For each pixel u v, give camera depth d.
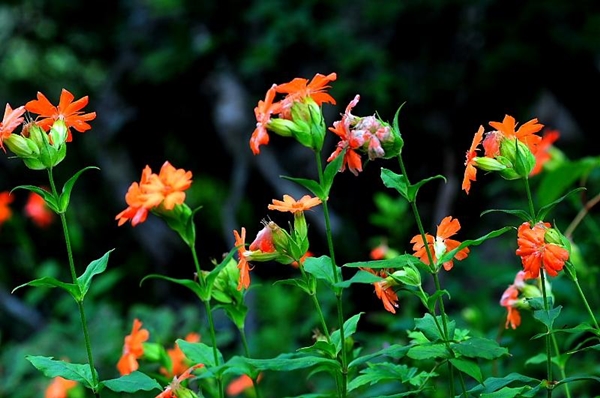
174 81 10.77
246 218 10.91
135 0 11.18
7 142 2.69
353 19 9.51
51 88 12.72
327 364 2.75
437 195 9.64
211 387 3.25
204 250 11.27
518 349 4.62
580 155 9.10
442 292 2.63
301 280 2.79
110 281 6.88
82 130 2.85
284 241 2.77
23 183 11.68
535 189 6.84
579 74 8.70
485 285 6.55
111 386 2.76
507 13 8.62
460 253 2.72
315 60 9.35
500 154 2.69
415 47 9.38
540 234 2.60
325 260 2.70
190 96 10.93
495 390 2.82
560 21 8.42
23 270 11.05
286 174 10.34
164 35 10.72
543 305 2.76
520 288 3.23
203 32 10.12
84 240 11.71
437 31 9.26
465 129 9.43
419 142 9.52
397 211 6.25
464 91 9.22
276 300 6.69
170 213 2.78
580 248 5.31
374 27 9.43
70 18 11.83
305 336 6.62
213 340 2.91
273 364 2.65
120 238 11.80
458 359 2.66
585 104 8.98
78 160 11.91
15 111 2.74
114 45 11.80
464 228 9.28
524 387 2.74
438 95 9.28
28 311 9.59
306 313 6.69
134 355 3.68
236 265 3.12
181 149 11.60
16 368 6.11
